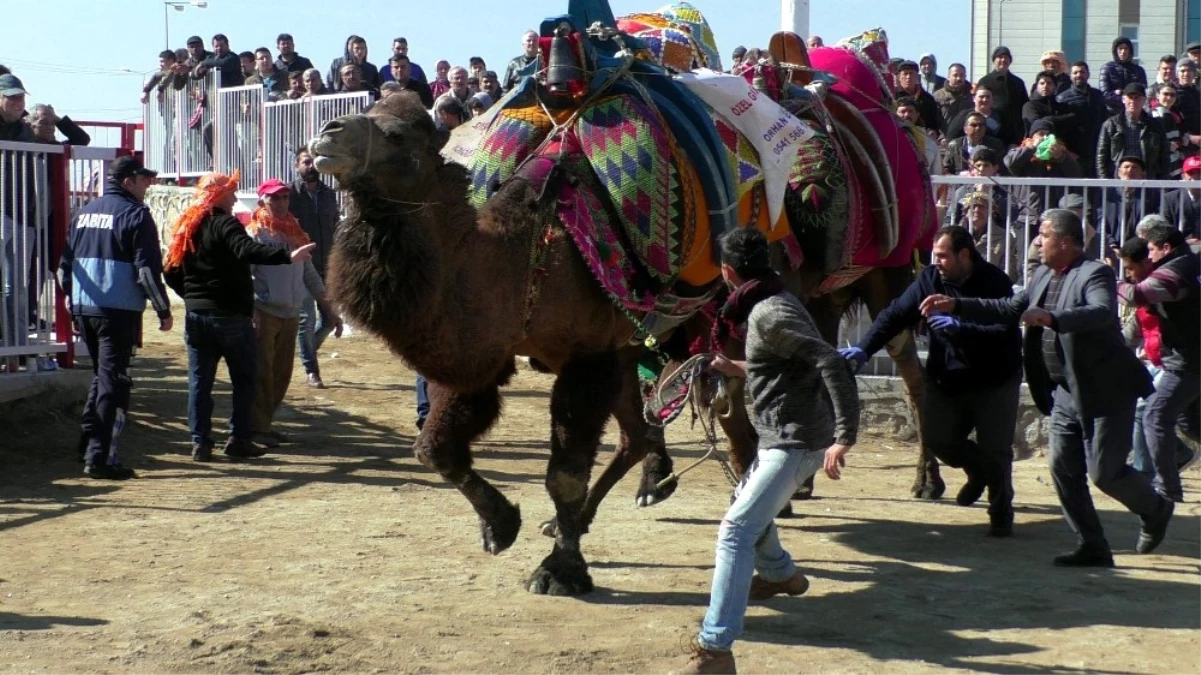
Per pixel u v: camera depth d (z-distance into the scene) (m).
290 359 11.21
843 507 9.17
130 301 9.55
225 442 11.06
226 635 5.89
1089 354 7.16
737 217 7.49
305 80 19.94
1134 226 11.26
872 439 11.86
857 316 10.27
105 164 11.95
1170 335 8.09
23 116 12.89
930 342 8.42
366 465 10.30
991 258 11.62
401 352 6.20
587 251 6.57
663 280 7.02
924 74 18.64
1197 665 5.78
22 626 6.04
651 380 7.64
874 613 6.52
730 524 5.46
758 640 6.06
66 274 9.70
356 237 6.02
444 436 6.75
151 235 9.58
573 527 6.76
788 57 9.11
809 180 8.44
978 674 5.62
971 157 13.38
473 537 7.91
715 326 6.19
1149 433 8.25
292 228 11.19
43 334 11.16
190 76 23.44
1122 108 15.97
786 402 5.62
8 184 10.66
